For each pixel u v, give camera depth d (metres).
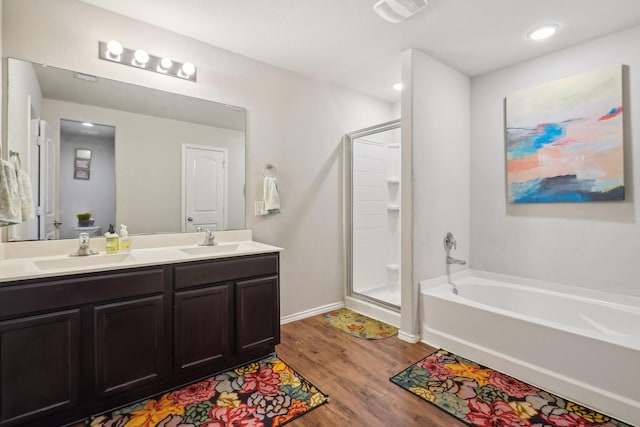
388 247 3.76
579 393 1.73
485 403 1.74
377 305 3.08
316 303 3.19
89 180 2.01
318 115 3.17
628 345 1.59
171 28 2.26
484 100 3.02
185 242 2.37
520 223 2.80
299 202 3.04
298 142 3.02
